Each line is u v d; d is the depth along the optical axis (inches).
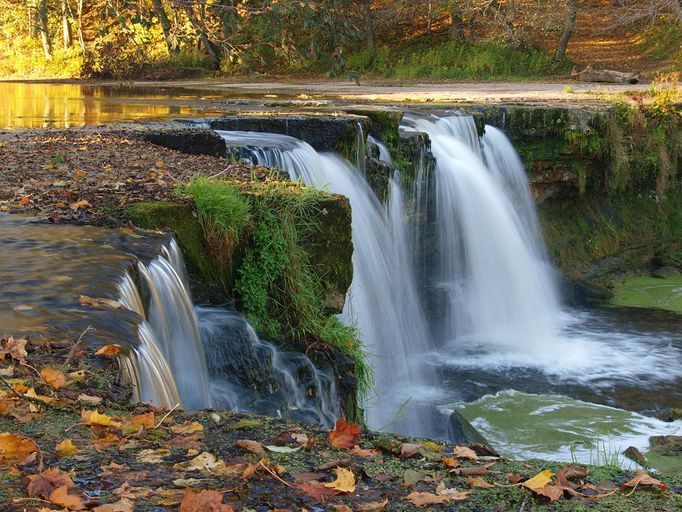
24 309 189.8
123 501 116.8
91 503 117.0
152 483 126.0
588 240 738.8
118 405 156.7
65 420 145.9
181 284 256.7
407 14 1549.0
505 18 1453.0
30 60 1467.8
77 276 215.2
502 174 678.5
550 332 590.9
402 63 1466.5
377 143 553.6
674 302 675.4
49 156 392.8
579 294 671.8
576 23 1641.2
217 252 307.3
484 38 1497.3
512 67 1429.6
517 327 594.6
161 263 250.2
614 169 749.3
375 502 125.0
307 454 144.2
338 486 127.7
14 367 159.5
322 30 842.8
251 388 292.4
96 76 1374.3
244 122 516.7
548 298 657.6
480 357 530.3
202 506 115.3
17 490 120.0
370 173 513.0
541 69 1421.0
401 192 552.4
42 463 126.8
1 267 221.3
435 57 1457.9
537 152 704.4
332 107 649.0
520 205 692.7
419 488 132.6
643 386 487.8
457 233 595.8
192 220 302.4
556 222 732.7
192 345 252.5
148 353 186.7
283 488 127.4
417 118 612.4
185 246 297.9
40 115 606.5
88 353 168.9
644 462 347.6
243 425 154.5
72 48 1455.5
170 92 927.7
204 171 365.4
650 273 765.3
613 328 601.6
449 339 565.3
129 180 337.7
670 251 783.1
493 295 604.7
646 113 788.0
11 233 258.2
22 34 1539.1
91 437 140.3
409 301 530.9
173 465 133.4
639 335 587.5
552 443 391.2
